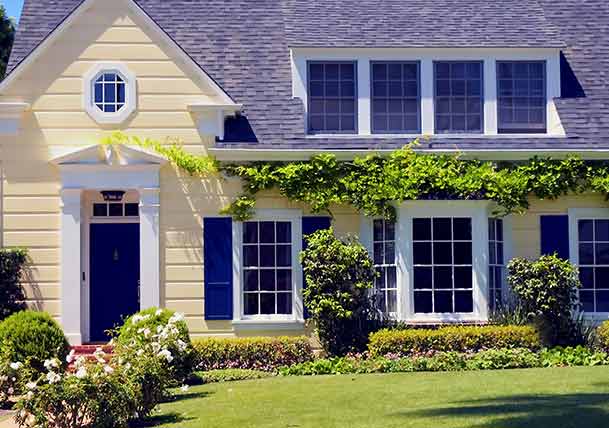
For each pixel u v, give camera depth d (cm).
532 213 2341
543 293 2216
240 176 2278
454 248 2292
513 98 2388
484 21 2447
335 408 1530
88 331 2309
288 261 2297
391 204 2286
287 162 2291
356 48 2339
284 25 2516
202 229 2269
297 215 2292
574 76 2488
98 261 2345
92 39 2266
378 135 2339
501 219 2339
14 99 2245
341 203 2295
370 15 2464
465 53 2366
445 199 2284
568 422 1338
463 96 2369
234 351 2142
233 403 1628
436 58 2362
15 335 1850
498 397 1583
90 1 2259
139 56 2272
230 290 2266
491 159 2322
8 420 1580
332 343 2205
